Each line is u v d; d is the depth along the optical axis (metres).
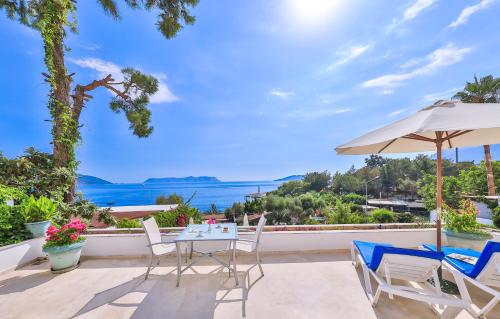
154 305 2.53
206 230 3.48
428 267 2.39
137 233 4.45
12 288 2.93
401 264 2.45
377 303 2.54
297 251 4.21
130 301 2.61
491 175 14.52
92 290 2.87
